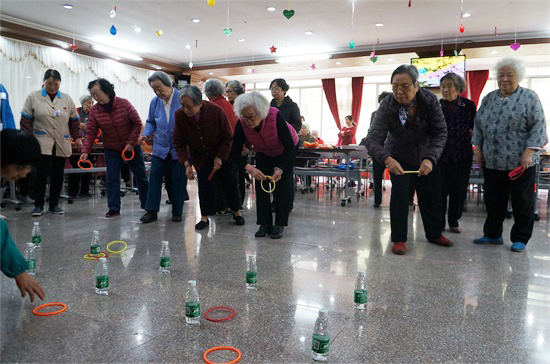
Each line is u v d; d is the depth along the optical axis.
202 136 3.43
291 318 1.75
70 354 1.41
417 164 2.88
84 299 1.92
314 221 4.17
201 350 1.46
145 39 9.56
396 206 2.88
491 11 7.35
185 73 12.34
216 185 3.87
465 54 9.62
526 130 2.89
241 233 3.47
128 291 2.04
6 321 1.67
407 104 2.71
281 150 3.24
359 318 1.76
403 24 8.20
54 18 8.07
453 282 2.27
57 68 9.16
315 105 13.52
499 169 3.01
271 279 2.27
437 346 1.52
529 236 3.02
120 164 4.23
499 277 2.37
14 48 8.28
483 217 4.59
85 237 3.22
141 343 1.50
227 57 11.39
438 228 3.13
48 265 2.46
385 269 2.50
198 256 2.72
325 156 6.73
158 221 3.96
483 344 1.54
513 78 2.88
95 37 9.41
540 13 7.41
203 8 7.46
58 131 4.12
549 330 1.67
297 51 10.58
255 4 7.22
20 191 5.07
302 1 7.04
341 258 2.74
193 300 1.68
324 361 1.40
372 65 11.20
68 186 5.98
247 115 2.96
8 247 1.56
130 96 11.11
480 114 3.11
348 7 7.27
